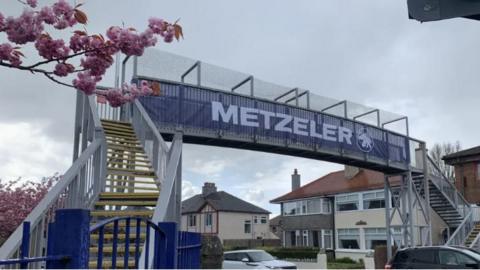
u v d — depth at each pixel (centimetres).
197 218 5131
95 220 788
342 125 1944
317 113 1856
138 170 945
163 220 645
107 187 909
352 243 3356
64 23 489
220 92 1572
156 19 527
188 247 583
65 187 703
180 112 1464
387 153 2130
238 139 1594
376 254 2408
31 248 598
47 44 490
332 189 3612
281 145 1708
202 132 1509
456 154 3177
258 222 5016
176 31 537
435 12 194
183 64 1513
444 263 1184
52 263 229
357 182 3556
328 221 3575
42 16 471
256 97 1672
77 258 232
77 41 502
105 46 511
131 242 726
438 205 2511
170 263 426
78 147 1133
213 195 5162
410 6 198
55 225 238
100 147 881
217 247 1005
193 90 1512
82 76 538
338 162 2053
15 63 494
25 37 466
